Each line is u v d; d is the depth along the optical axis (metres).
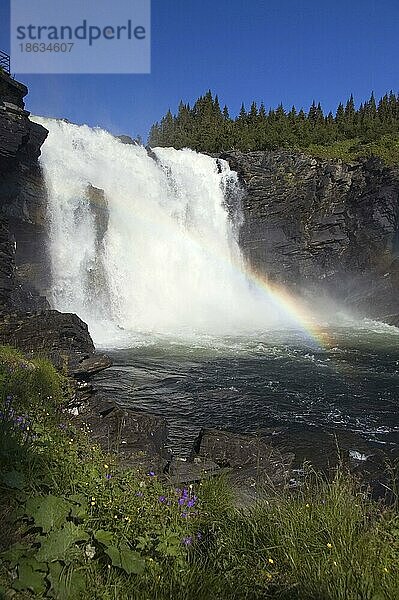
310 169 43.03
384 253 40.72
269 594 3.82
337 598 3.65
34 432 6.07
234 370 19.45
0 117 21.30
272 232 42.50
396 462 10.88
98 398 10.79
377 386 17.64
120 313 31.70
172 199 38.19
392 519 4.64
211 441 10.35
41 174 27.11
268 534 4.39
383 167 40.72
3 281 19.17
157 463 8.39
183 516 4.61
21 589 3.27
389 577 3.79
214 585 3.75
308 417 14.26
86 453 5.98
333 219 43.25
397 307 34.50
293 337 27.55
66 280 27.84
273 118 69.56
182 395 16.09
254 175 41.91
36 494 4.24
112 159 34.72
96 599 3.38
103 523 4.17
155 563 3.80
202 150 55.75
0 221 19.38
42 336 14.53
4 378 8.64
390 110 75.62
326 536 4.27
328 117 69.81
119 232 32.78
